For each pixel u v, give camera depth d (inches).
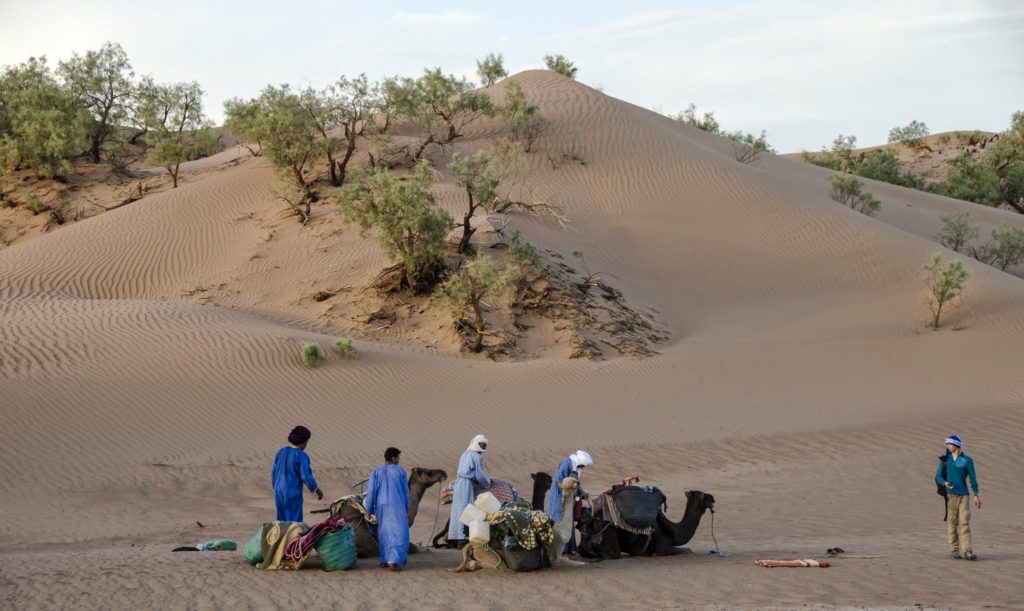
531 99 2375.7
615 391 1084.5
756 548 499.8
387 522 437.7
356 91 1860.2
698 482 749.3
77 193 2244.1
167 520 636.1
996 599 350.0
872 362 1208.8
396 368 1097.4
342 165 1828.2
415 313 1339.8
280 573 417.7
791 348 1273.4
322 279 1450.5
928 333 1330.0
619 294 1460.4
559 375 1132.5
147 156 2475.4
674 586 383.6
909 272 1624.0
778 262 1673.2
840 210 1941.4
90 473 756.0
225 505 685.9
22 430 828.0
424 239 1332.4
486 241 1472.7
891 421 944.9
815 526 580.1
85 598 365.4
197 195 1872.5
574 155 2047.2
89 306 1264.8
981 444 827.4
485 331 1283.2
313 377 1035.3
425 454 845.2
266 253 1577.3
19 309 1236.5
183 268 1615.4
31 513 650.8
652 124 2321.6
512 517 424.2
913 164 4284.0
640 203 1859.0
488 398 1034.7
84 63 2444.6
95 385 948.0
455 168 1408.7
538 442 892.0
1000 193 3147.1
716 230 1770.4
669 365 1197.7
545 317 1331.2
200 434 866.1
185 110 2586.1
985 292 1460.4
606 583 394.0
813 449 854.5
